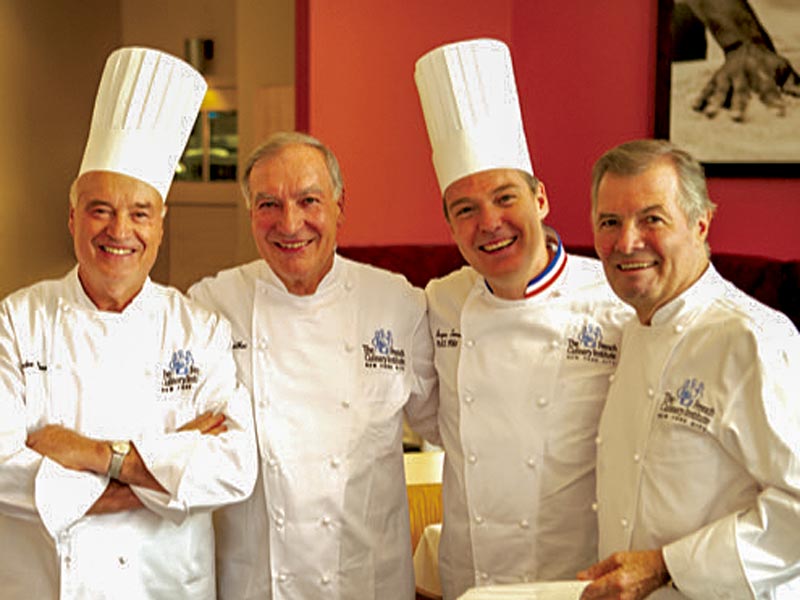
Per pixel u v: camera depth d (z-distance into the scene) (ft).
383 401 7.14
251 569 6.95
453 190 6.70
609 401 6.22
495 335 6.91
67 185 25.26
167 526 6.46
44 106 24.31
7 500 5.98
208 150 25.76
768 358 5.16
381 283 7.38
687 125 11.82
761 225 11.49
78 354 6.37
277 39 22.93
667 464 5.52
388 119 13.74
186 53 25.46
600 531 6.15
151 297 6.63
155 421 6.51
